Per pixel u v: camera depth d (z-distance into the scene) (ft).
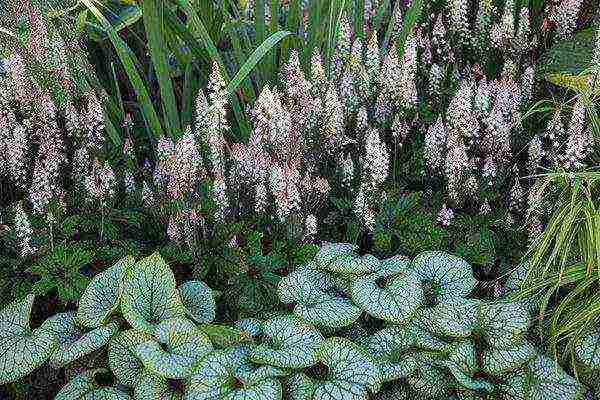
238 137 4.39
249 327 3.28
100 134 3.81
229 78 4.15
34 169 3.48
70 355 2.96
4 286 3.38
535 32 4.73
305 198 3.64
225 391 2.88
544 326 3.35
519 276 3.51
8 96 3.68
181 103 4.69
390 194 3.84
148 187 3.61
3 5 3.93
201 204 3.59
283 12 4.91
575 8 4.29
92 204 3.66
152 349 2.98
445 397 3.14
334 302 3.32
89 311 3.19
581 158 3.39
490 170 3.74
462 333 3.20
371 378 2.99
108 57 4.74
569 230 3.28
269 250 3.71
